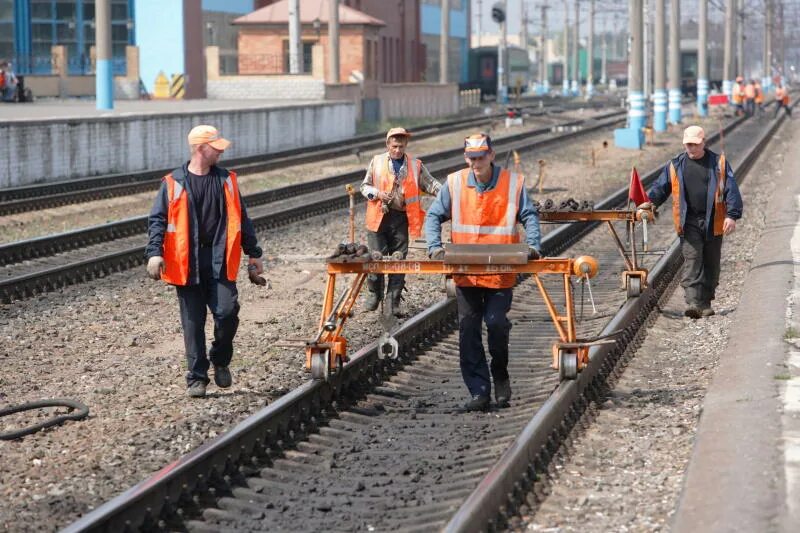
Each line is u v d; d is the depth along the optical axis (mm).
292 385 18359
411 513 12586
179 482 12750
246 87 97562
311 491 13477
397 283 23453
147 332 22719
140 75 110000
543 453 14297
